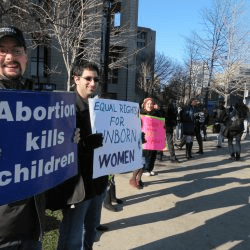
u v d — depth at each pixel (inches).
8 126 67.3
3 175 67.2
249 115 652.7
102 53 491.2
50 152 79.3
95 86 111.2
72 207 101.1
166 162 354.3
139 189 237.5
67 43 396.2
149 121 241.0
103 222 172.1
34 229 79.3
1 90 65.0
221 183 269.3
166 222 177.0
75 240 102.5
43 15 320.8
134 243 149.6
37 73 821.2
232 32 1007.0
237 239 159.2
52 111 79.0
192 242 153.7
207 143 543.8
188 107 380.8
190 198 223.3
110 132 117.9
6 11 201.2
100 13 439.2
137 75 1454.2
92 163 108.4
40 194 81.3
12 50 76.4
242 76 1045.2
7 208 72.4
